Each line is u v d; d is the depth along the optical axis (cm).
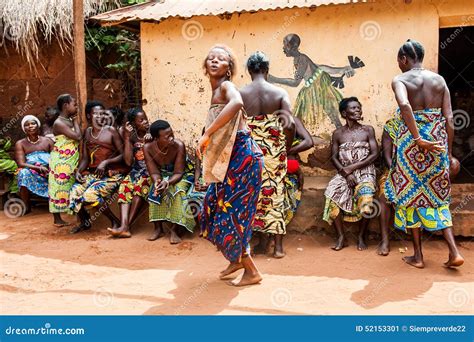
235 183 370
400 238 508
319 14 562
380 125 558
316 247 498
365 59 555
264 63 457
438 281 396
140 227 582
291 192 497
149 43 615
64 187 593
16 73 784
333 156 515
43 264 455
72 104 600
